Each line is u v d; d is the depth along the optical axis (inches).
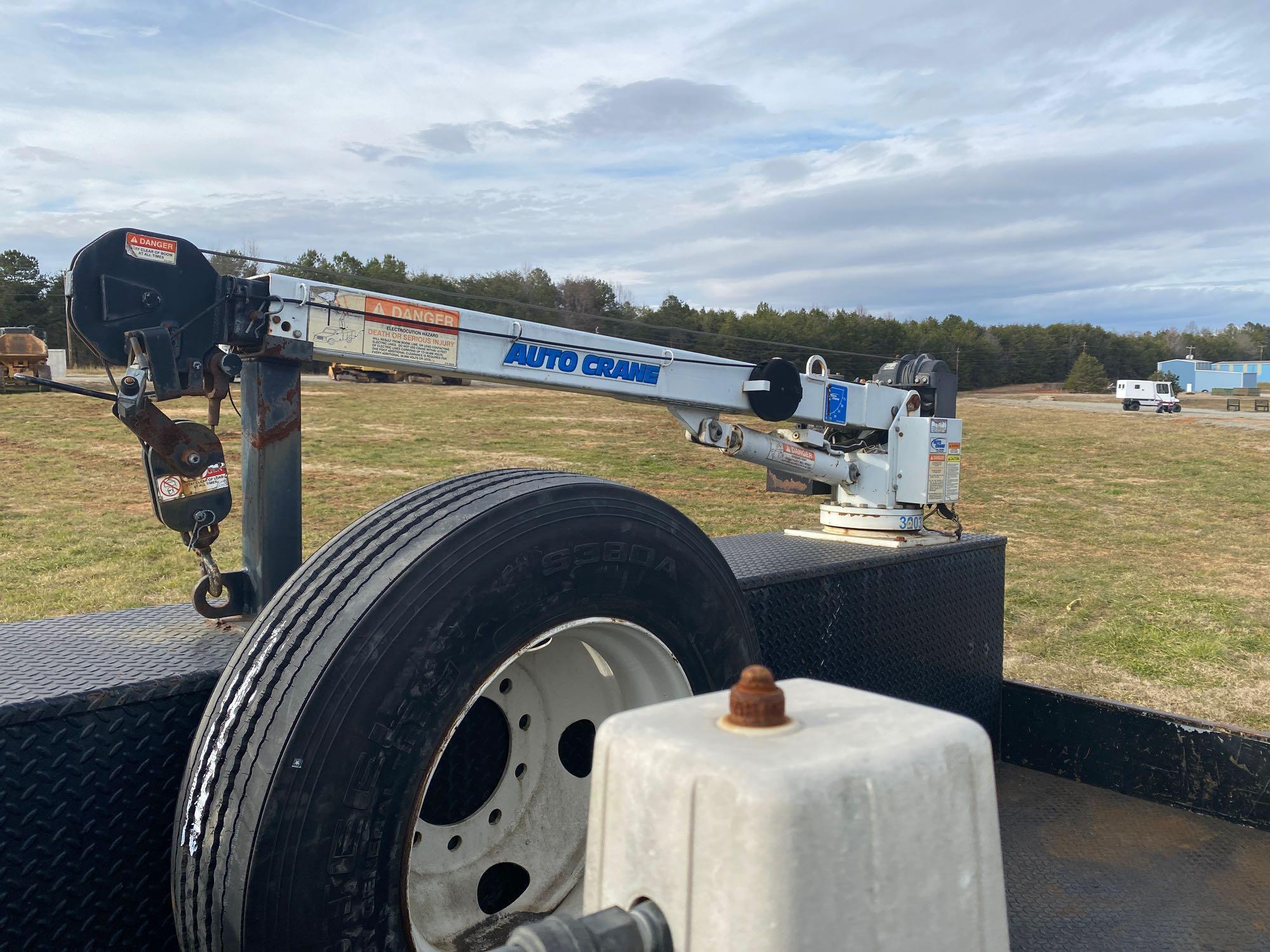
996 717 121.9
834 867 28.8
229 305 76.3
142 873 55.7
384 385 1694.1
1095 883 83.6
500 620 56.9
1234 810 97.4
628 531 64.1
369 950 52.6
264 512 78.1
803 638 98.0
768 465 125.6
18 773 51.1
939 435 130.6
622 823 32.0
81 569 337.1
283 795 49.5
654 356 108.7
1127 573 422.6
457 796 66.9
